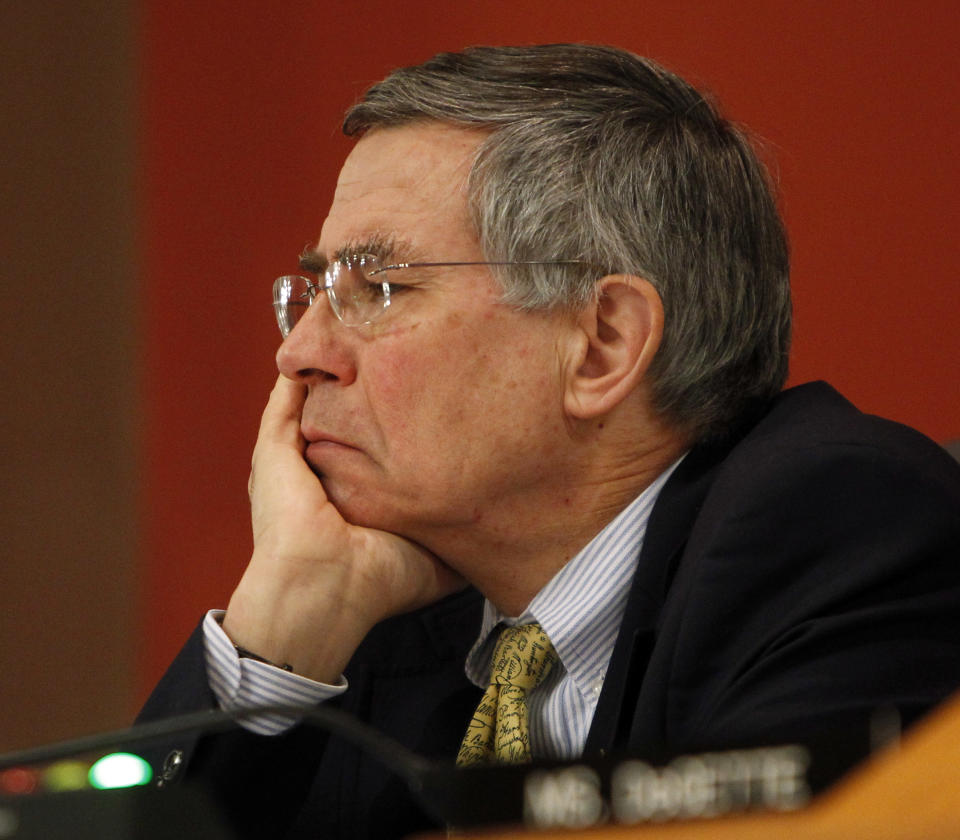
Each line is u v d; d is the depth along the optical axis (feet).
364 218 19.70
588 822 7.06
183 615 42.83
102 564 43.09
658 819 6.83
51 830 9.17
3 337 43.06
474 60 20.07
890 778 6.16
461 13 40.27
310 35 42.70
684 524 18.39
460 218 19.34
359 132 20.68
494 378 19.19
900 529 15.99
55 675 42.60
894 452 16.71
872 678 14.73
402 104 19.98
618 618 19.35
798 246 35.12
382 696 21.65
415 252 19.33
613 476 19.56
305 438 21.08
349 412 19.76
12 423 42.86
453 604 22.48
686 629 16.24
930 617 15.46
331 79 42.34
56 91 44.27
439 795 7.56
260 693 18.92
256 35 43.37
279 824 18.92
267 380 42.68
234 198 43.32
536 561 19.86
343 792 20.68
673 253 19.45
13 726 42.19
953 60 33.42
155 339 43.70
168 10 44.37
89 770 17.94
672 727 15.99
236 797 18.60
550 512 19.57
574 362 19.25
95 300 43.88
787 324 20.94
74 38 44.37
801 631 15.34
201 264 43.50
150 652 42.86
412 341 19.22
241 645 19.33
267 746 18.89
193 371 43.32
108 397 43.60
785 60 35.50
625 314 19.33
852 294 34.47
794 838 5.86
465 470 19.22
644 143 19.70
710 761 7.09
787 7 35.53
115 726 42.65
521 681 19.62
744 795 6.95
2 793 9.38
